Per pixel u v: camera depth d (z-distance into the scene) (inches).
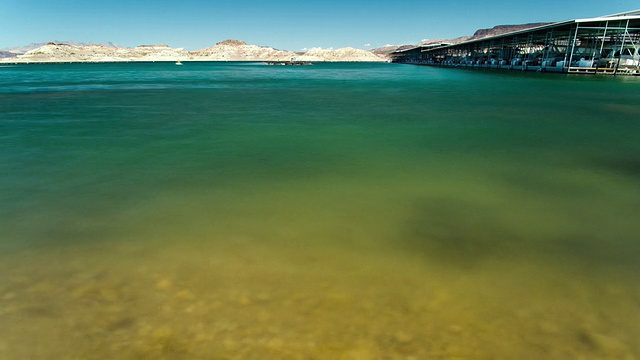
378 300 188.4
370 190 360.5
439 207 320.2
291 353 152.2
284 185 371.9
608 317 178.5
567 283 207.5
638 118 802.2
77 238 256.2
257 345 156.6
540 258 235.5
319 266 222.1
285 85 1802.4
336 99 1175.0
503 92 1381.6
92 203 320.2
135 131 637.9
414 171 422.9
